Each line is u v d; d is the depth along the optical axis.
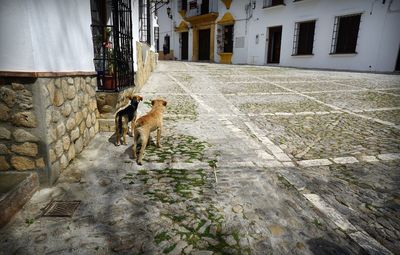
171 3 26.50
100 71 4.70
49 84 2.69
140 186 2.84
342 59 14.76
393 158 3.60
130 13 5.41
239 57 20.98
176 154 3.68
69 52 3.17
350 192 2.79
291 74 12.75
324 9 15.09
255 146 4.03
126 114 3.91
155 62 14.64
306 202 2.61
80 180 2.93
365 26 13.52
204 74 12.55
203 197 2.66
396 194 2.76
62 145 3.03
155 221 2.29
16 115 2.56
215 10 21.94
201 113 5.88
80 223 2.25
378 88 8.82
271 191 2.80
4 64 2.42
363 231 2.22
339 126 5.04
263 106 6.58
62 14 2.97
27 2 2.33
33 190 2.63
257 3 18.80
